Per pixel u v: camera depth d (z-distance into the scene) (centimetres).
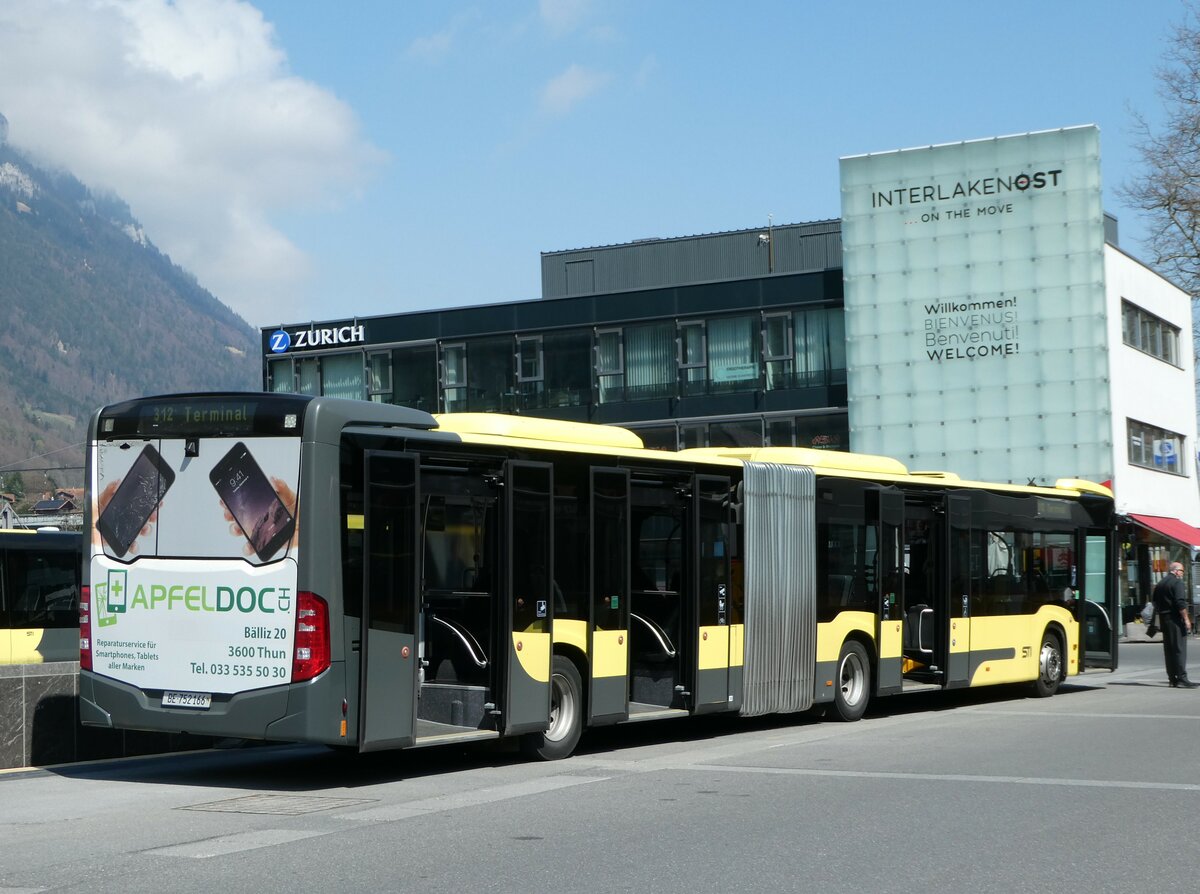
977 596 2167
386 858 894
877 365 4894
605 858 892
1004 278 4762
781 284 5222
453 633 1413
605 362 5466
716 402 5297
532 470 1434
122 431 1342
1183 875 837
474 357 5641
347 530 1264
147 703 1305
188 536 1301
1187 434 5625
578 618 1485
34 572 2395
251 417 1280
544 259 6825
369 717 1259
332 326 5841
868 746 1555
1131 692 2341
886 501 2019
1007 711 2031
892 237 4894
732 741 1669
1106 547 2520
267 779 1341
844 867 861
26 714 1452
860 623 1956
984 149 4794
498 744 1461
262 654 1255
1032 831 987
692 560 1655
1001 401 4750
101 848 941
